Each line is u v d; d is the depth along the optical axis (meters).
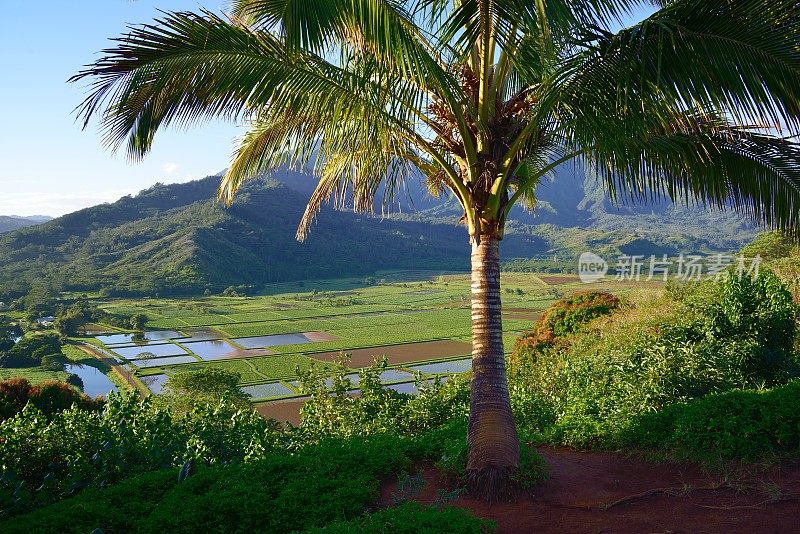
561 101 5.43
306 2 4.70
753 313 9.46
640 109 5.20
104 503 5.10
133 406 7.39
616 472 6.15
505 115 5.91
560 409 8.62
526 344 16.50
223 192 7.60
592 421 7.27
